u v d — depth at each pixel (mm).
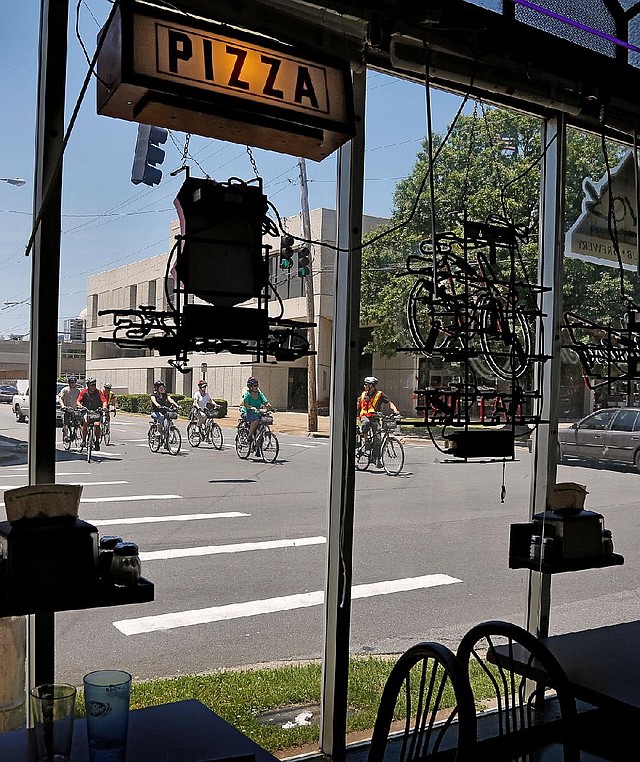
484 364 2570
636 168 2893
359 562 3598
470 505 3971
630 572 3865
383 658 2879
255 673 2574
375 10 2146
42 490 1570
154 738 1446
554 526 2455
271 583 3092
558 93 2629
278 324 1855
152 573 2973
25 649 1955
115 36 1608
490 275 2498
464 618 3230
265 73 1745
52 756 1269
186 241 1749
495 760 1767
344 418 2385
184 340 1747
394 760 2314
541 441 2877
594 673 1903
